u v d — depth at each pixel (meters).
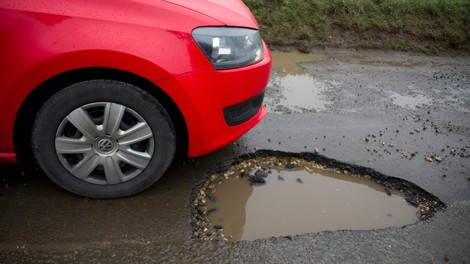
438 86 5.33
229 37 2.41
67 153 2.29
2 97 2.08
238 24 2.49
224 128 2.54
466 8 7.56
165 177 2.76
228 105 2.48
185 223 2.38
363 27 6.58
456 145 3.75
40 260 2.01
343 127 3.81
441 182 3.11
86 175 2.37
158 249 2.17
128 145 2.33
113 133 2.27
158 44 2.15
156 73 2.16
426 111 4.48
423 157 3.45
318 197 2.83
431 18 7.20
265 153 3.21
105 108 2.21
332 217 2.63
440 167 3.32
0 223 2.21
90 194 2.43
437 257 2.33
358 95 4.68
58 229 2.22
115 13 2.10
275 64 5.39
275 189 2.85
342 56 6.07
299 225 2.52
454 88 5.32
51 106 2.14
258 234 2.40
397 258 2.29
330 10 6.65
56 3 2.05
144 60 2.11
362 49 6.38
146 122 2.29
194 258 2.14
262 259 2.18
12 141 2.23
